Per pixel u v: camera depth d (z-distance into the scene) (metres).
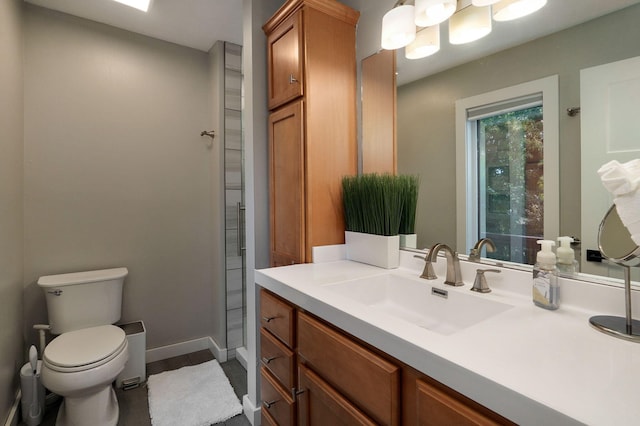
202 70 2.48
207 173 2.52
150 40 2.27
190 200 2.45
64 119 1.99
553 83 0.92
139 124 2.24
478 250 1.10
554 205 0.92
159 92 2.31
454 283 1.07
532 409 0.45
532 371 0.53
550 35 0.92
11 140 1.61
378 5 1.48
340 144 1.54
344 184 1.50
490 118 1.08
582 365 0.55
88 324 1.88
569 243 0.87
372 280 1.21
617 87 0.80
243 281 2.42
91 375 1.46
